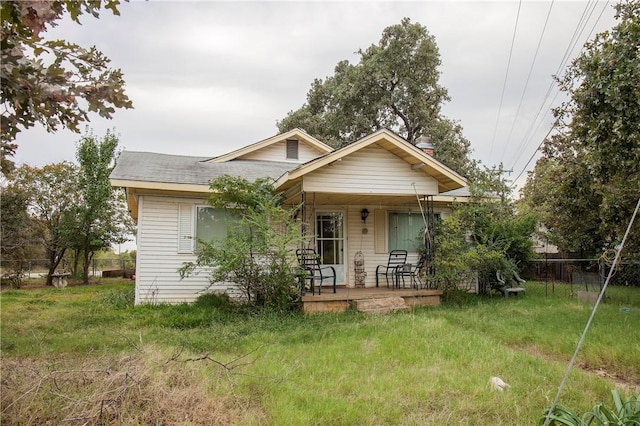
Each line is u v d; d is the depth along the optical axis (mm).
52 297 13047
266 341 6617
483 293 12469
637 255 9672
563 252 16734
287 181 10031
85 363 4254
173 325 8039
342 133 30250
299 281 9664
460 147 27422
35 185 19469
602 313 9023
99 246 20172
